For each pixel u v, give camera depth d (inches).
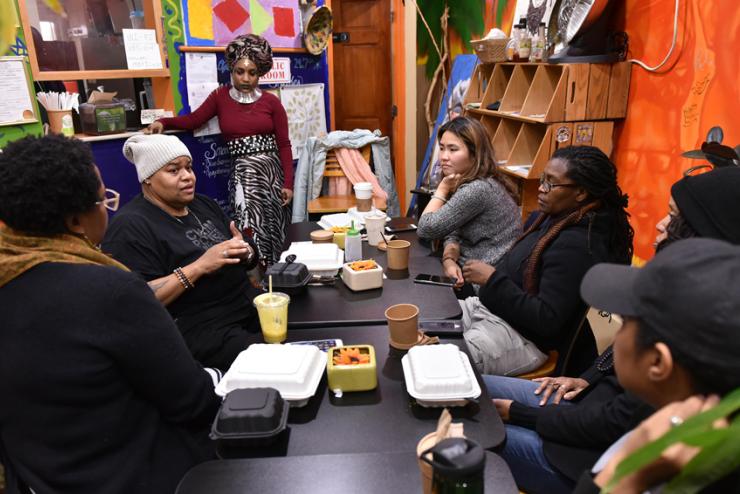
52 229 44.5
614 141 113.3
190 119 131.6
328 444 44.3
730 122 83.7
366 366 50.6
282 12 153.9
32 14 105.9
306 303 71.1
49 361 41.7
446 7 188.7
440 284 76.7
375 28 202.7
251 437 43.1
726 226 43.8
